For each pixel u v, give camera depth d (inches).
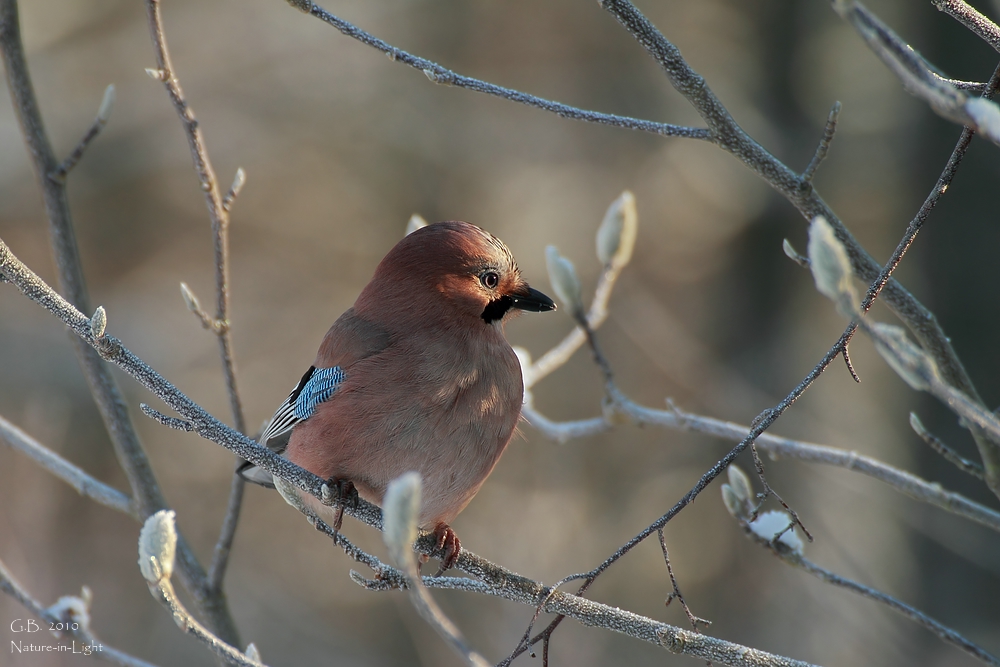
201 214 706.8
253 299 697.6
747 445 145.3
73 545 502.3
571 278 229.5
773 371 579.2
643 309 627.5
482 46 682.2
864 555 462.0
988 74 333.7
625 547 152.9
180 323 674.2
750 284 605.0
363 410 187.5
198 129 194.5
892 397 512.4
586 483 606.5
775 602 503.2
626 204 246.7
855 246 167.0
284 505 596.1
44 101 657.0
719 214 679.1
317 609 552.4
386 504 108.3
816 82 581.0
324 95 695.7
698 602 544.1
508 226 705.0
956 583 343.3
